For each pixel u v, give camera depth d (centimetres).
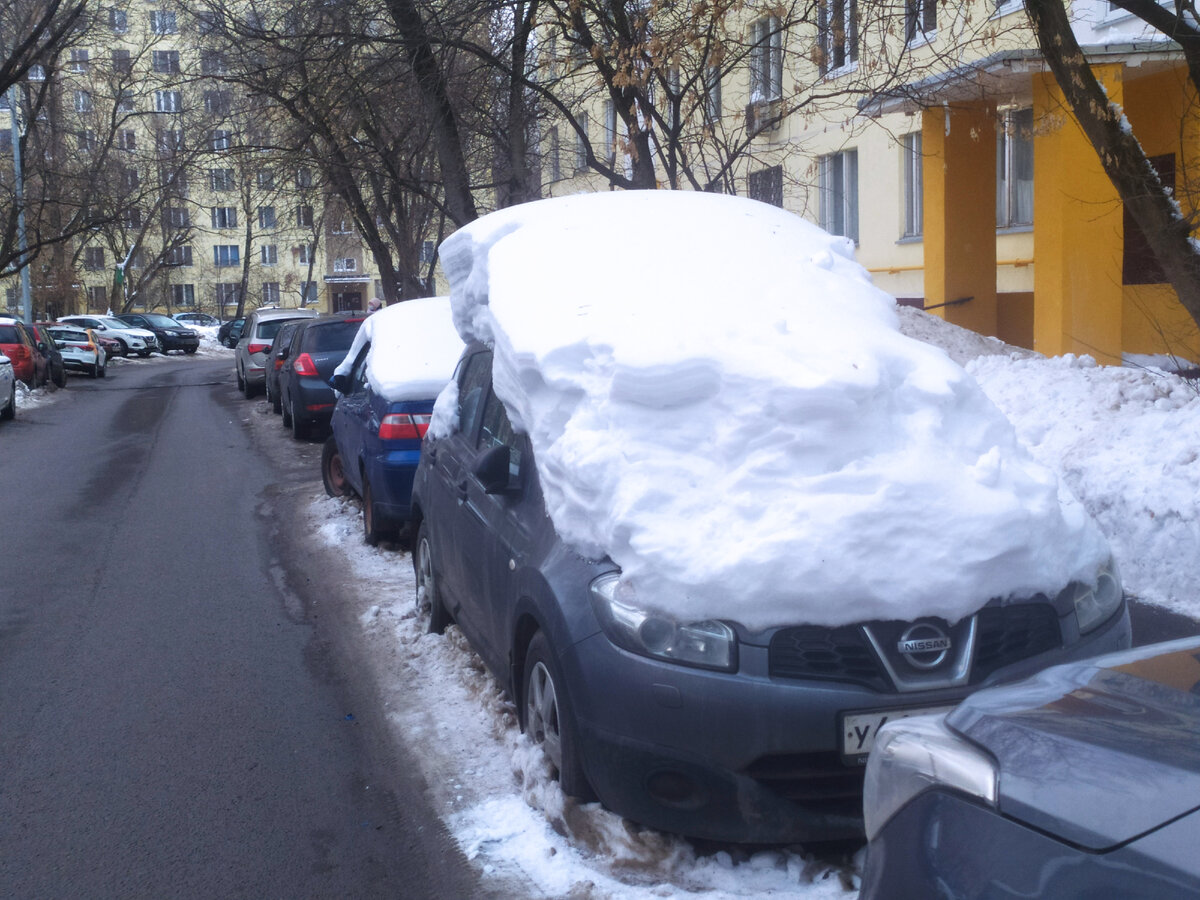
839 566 336
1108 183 1256
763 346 394
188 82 1591
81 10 2458
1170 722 216
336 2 1255
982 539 344
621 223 511
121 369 3975
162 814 421
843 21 1080
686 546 347
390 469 798
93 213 3344
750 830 340
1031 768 209
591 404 399
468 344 620
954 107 1277
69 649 626
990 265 1528
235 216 6206
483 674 544
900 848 225
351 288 7106
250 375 2314
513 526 439
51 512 1055
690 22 996
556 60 1131
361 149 1599
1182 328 1264
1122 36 1335
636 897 342
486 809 411
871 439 371
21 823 416
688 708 336
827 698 331
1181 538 647
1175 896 173
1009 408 926
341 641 628
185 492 1159
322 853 389
